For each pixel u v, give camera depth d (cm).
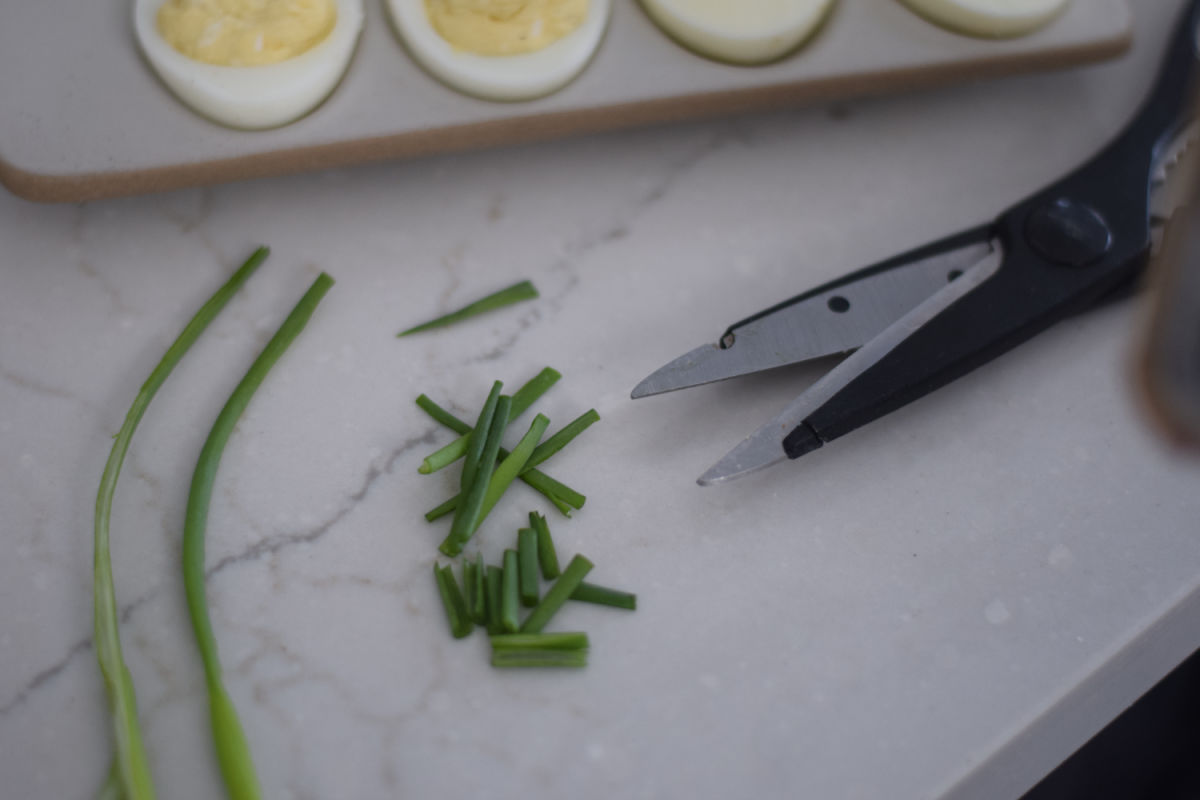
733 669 24
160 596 25
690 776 23
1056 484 27
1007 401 28
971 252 28
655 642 24
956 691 24
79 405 27
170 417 27
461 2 28
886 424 27
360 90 29
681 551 25
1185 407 16
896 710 24
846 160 32
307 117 28
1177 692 34
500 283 29
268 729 23
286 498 26
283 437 26
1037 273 27
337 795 23
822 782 23
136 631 24
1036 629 25
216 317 28
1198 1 30
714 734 24
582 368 28
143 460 26
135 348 28
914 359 26
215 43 27
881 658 25
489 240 30
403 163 31
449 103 29
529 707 24
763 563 25
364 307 28
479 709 24
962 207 31
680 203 31
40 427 26
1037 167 32
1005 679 24
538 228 30
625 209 31
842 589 25
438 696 24
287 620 24
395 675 24
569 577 24
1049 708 24
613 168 31
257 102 27
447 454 26
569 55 29
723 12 29
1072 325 29
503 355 28
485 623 24
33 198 28
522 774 23
